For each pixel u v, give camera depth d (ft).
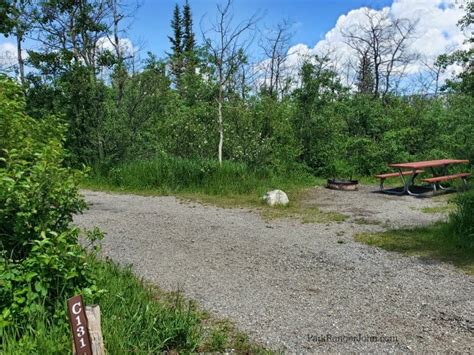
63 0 39.88
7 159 11.37
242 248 19.65
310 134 46.03
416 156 45.14
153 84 44.86
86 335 7.24
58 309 9.21
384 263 17.60
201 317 12.25
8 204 9.69
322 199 33.65
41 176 10.17
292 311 12.84
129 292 12.32
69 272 9.50
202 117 42.57
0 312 8.98
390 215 27.43
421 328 11.87
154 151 43.01
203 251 19.06
